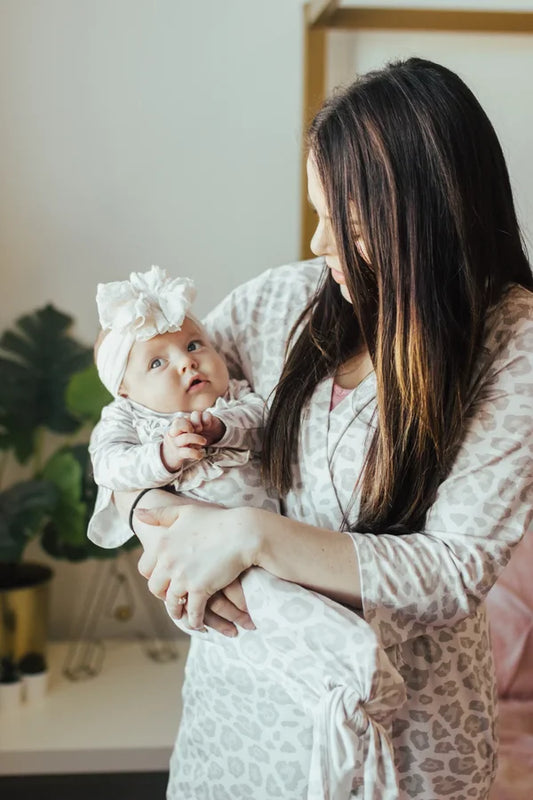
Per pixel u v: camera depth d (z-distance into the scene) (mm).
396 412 1085
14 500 2137
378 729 1002
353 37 2242
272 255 2375
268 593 1039
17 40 2246
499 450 1056
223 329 1360
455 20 2146
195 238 2355
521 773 1678
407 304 1071
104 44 2262
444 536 1058
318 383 1202
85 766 1997
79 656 2389
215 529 1067
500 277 1137
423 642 1137
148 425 1229
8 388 2273
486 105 2264
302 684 1045
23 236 2330
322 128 1109
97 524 1256
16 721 2074
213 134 2314
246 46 2279
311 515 1178
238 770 1175
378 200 1067
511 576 1993
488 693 1218
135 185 2326
